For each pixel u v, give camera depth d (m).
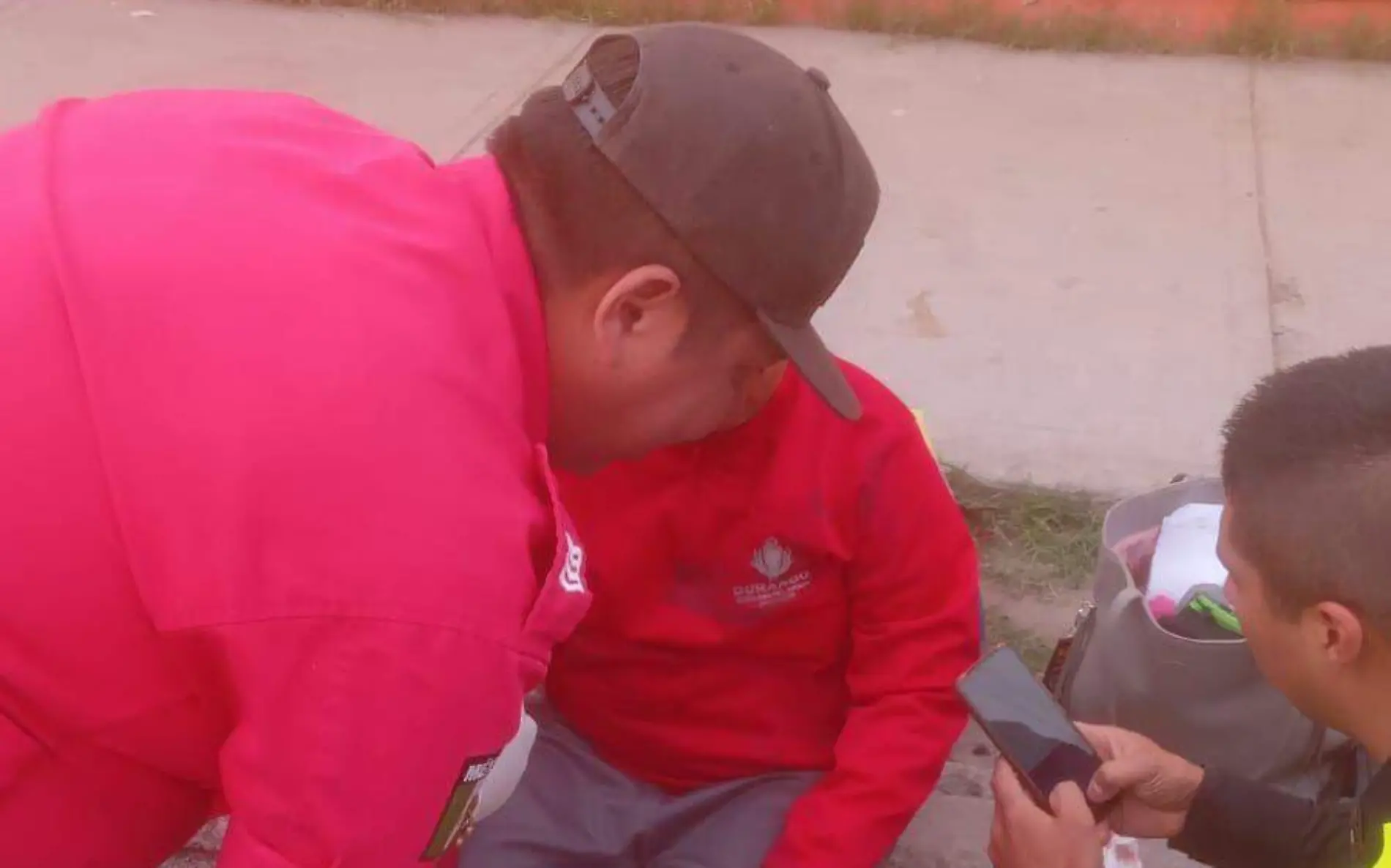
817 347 1.15
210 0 5.54
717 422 1.18
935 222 3.96
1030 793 1.66
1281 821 1.69
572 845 1.87
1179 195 4.10
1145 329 3.45
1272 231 3.89
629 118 1.05
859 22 5.31
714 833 1.87
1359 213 3.99
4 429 0.95
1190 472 2.95
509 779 1.26
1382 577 1.33
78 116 1.13
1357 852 1.50
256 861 0.98
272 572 0.92
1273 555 1.42
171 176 1.04
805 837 1.80
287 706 0.94
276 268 0.98
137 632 0.98
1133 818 1.76
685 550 1.78
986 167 4.27
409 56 5.05
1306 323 3.47
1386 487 1.34
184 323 0.95
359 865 0.99
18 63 4.95
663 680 1.88
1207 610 2.09
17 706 1.01
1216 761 2.10
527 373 1.08
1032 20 5.26
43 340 0.96
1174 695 2.06
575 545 1.07
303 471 0.92
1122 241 3.86
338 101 4.69
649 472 1.74
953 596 1.82
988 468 2.96
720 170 1.04
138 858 1.16
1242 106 4.66
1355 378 1.43
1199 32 5.22
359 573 0.92
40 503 0.95
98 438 0.95
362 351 0.95
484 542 0.96
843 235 1.10
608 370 1.10
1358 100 4.71
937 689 1.82
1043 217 3.98
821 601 1.83
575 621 1.05
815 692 1.93
